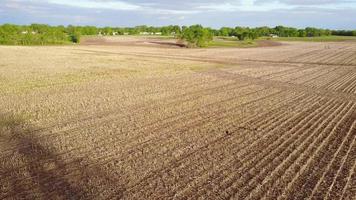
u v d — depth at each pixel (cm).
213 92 2098
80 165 988
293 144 1180
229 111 1634
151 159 1038
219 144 1177
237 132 1311
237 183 888
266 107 1720
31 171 943
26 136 1234
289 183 889
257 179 911
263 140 1220
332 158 1061
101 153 1080
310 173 954
